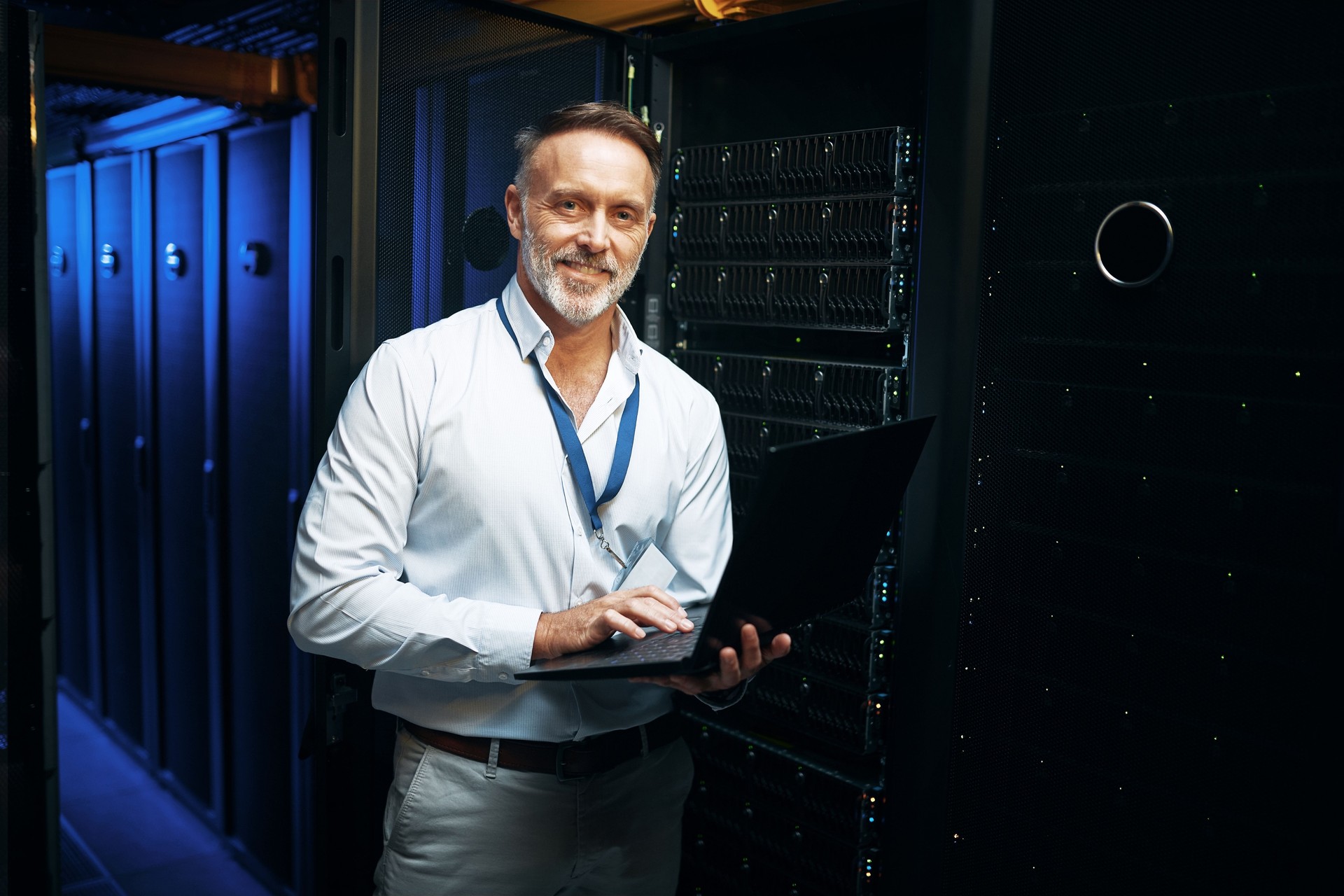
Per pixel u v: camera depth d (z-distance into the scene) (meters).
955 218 1.79
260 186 2.95
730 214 2.20
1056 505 1.72
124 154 3.79
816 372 2.05
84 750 4.17
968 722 1.86
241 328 3.10
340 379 1.81
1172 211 1.56
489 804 1.63
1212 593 1.55
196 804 3.60
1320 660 1.44
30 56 1.81
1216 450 1.54
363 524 1.55
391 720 1.94
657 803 1.80
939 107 1.80
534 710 1.63
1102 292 1.65
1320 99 1.41
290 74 2.71
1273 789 1.50
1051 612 1.74
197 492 3.41
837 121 2.06
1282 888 1.50
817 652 2.08
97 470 4.23
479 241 2.02
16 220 1.82
